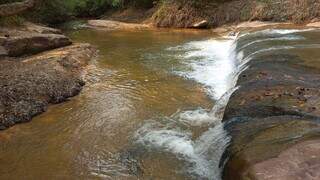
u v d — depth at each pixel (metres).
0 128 10.39
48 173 8.19
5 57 16.23
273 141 6.99
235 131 8.20
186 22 28.00
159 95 12.75
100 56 18.62
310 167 5.87
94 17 36.44
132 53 19.14
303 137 6.84
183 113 11.14
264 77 10.88
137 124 10.50
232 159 7.10
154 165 8.35
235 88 10.76
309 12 24.25
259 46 15.46
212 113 10.95
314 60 12.29
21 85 12.72
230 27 26.05
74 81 13.94
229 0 28.02
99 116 11.11
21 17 22.88
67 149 9.22
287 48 14.44
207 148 8.60
